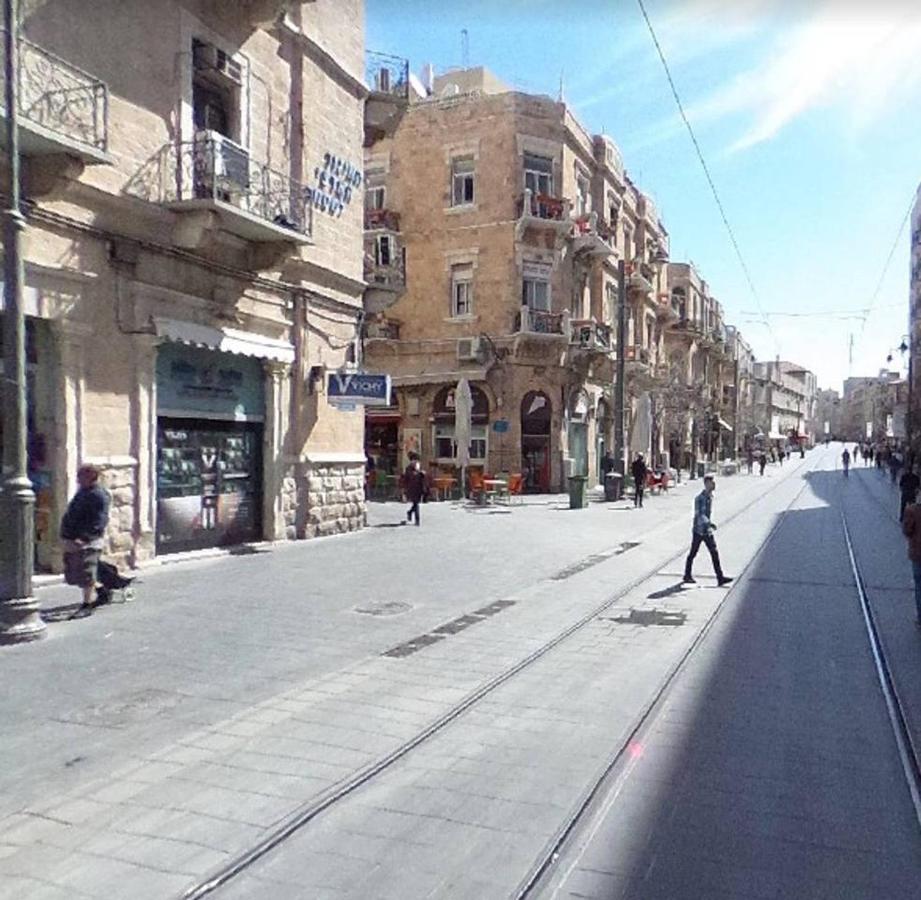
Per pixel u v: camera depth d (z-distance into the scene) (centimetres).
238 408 1441
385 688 670
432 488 2952
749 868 395
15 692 632
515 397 3189
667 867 395
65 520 905
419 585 1139
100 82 1030
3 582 787
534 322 3189
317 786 477
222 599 1002
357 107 1797
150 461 1204
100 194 1097
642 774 509
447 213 3294
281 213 1428
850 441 18062
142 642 790
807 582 1241
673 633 890
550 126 3278
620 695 664
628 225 4288
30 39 992
